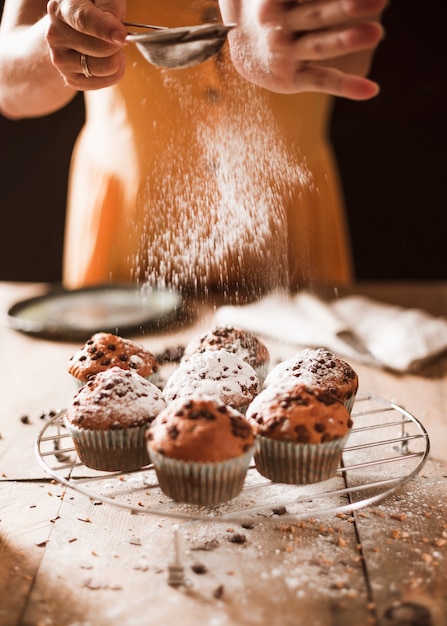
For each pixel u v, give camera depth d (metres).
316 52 0.61
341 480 0.65
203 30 0.60
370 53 0.78
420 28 1.53
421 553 0.57
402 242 1.68
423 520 0.60
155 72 0.96
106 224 1.09
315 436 0.61
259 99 0.81
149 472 0.67
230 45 0.67
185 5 0.75
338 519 0.60
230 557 0.57
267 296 1.01
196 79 0.82
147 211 1.07
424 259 1.69
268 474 0.63
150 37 0.61
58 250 1.70
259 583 0.54
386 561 0.56
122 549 0.58
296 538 0.58
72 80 0.69
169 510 0.62
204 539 0.58
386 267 1.71
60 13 0.65
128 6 0.79
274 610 0.52
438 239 1.68
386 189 1.65
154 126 0.98
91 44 0.65
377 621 0.51
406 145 1.61
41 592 0.54
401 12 1.53
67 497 0.64
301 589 0.53
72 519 0.61
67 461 0.69
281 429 0.61
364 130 1.61
